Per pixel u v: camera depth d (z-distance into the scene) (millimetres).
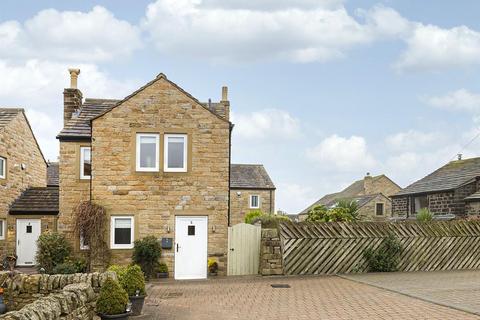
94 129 19156
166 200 19312
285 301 12820
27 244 24766
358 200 47844
